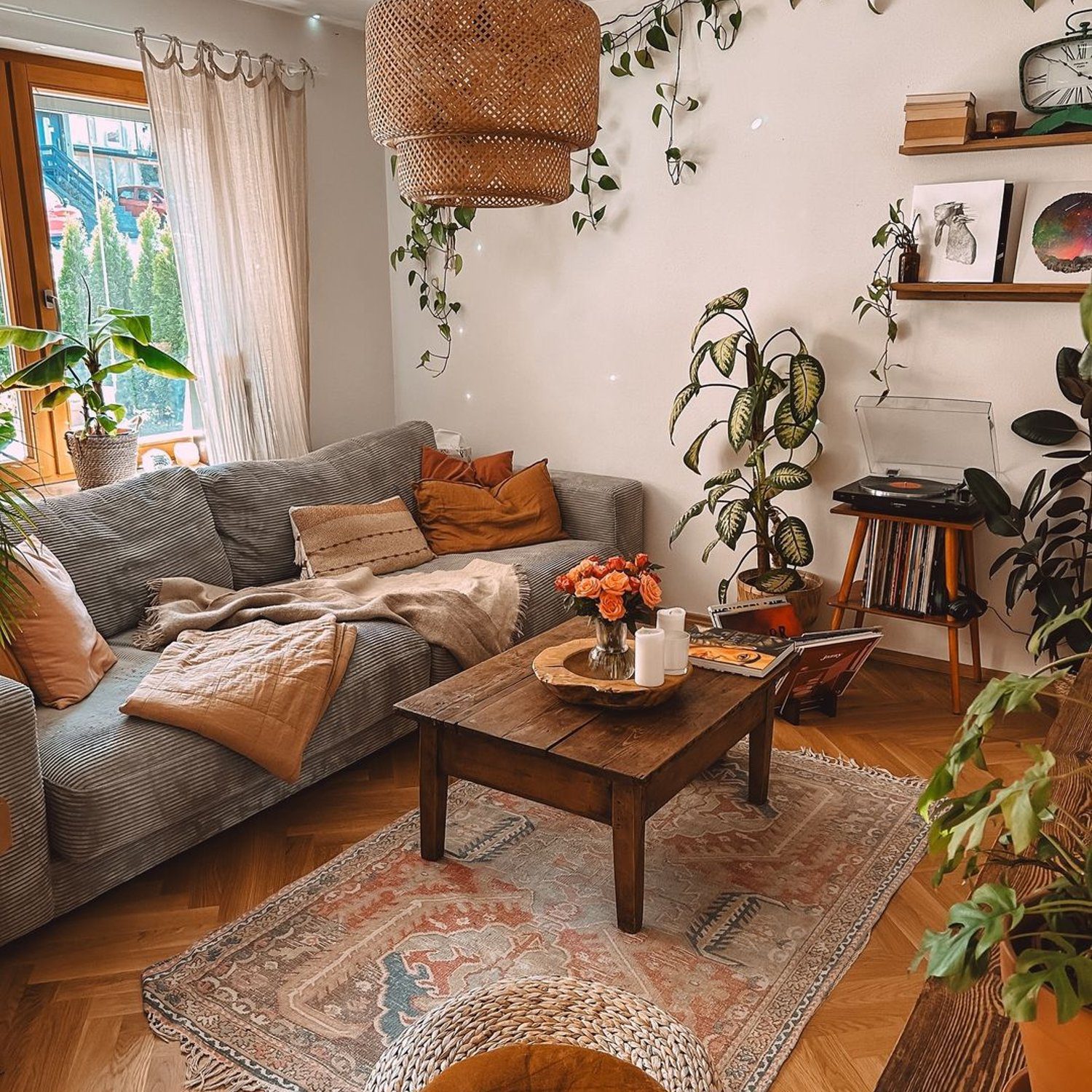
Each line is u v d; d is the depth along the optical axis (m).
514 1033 1.43
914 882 2.39
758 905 2.29
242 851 2.55
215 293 3.95
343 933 2.19
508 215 4.32
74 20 3.45
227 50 3.93
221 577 3.28
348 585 3.32
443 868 2.44
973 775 2.91
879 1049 1.87
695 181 3.84
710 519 4.09
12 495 2.89
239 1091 1.77
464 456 4.29
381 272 4.73
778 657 2.61
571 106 2.19
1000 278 3.27
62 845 2.15
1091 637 3.17
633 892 2.15
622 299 4.11
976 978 0.73
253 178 4.00
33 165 3.57
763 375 3.51
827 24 3.46
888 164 3.44
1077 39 3.04
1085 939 0.73
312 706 2.56
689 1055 1.40
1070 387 3.17
